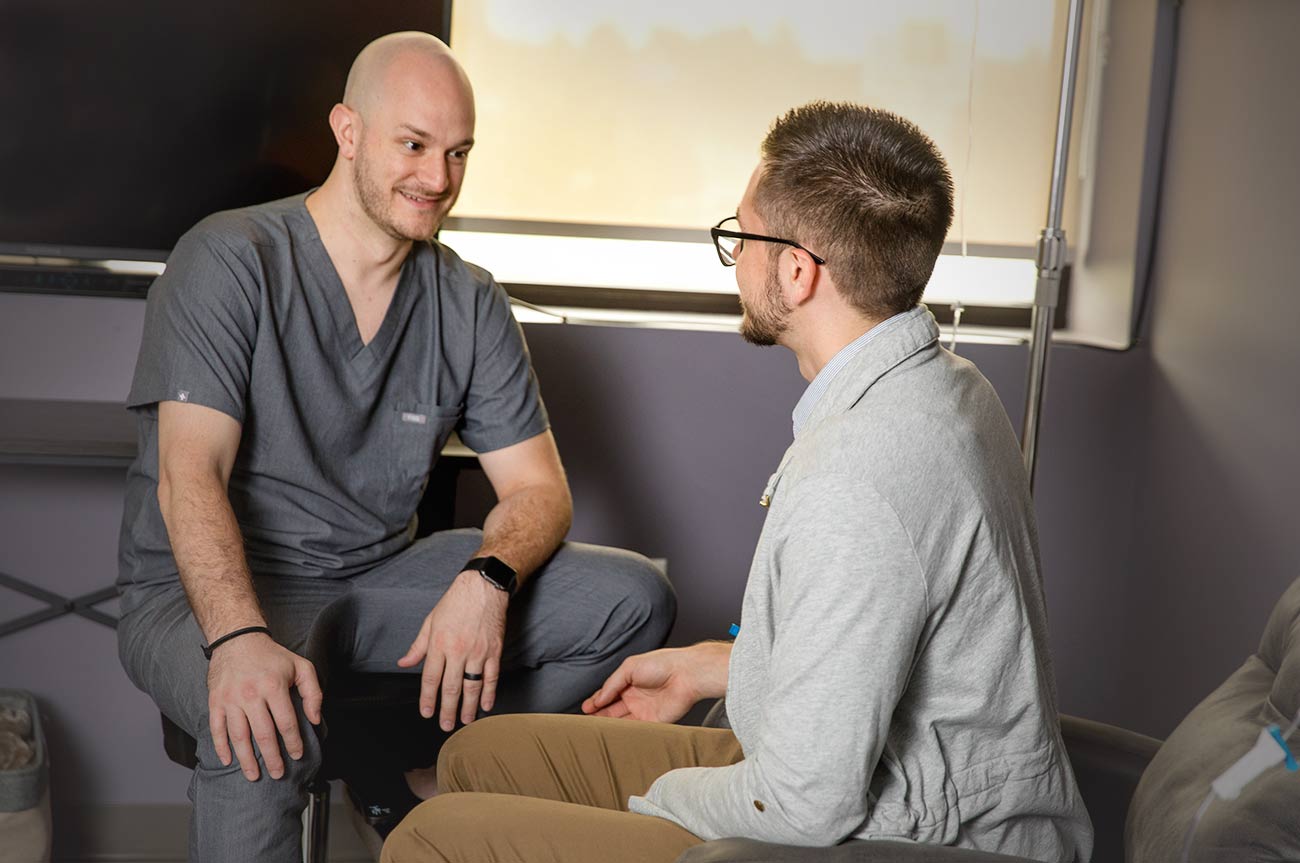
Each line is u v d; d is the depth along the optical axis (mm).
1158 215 2637
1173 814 1189
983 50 2656
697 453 2590
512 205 2590
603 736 1503
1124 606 2730
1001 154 2697
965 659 1171
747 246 1317
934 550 1118
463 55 2525
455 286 2029
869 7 2619
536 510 1986
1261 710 1247
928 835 1170
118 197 2281
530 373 2109
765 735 1123
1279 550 2213
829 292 1272
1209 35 2484
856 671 1083
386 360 1962
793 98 2625
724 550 2625
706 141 2617
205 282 1799
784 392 2596
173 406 1775
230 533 1702
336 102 2326
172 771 2438
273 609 1870
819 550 1106
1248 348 2322
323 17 2297
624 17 2555
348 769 1954
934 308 2752
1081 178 2691
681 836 1229
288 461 1909
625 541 2592
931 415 1177
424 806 1286
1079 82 2658
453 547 2080
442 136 1844
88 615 2334
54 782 2391
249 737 1539
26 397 2326
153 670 1700
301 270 1887
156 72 2260
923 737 1175
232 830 1569
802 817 1097
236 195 2322
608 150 2596
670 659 1679
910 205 1240
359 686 1965
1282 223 2230
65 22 2217
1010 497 1218
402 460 2016
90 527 2363
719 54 2592
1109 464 2709
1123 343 2680
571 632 2002
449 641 1785
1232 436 2367
